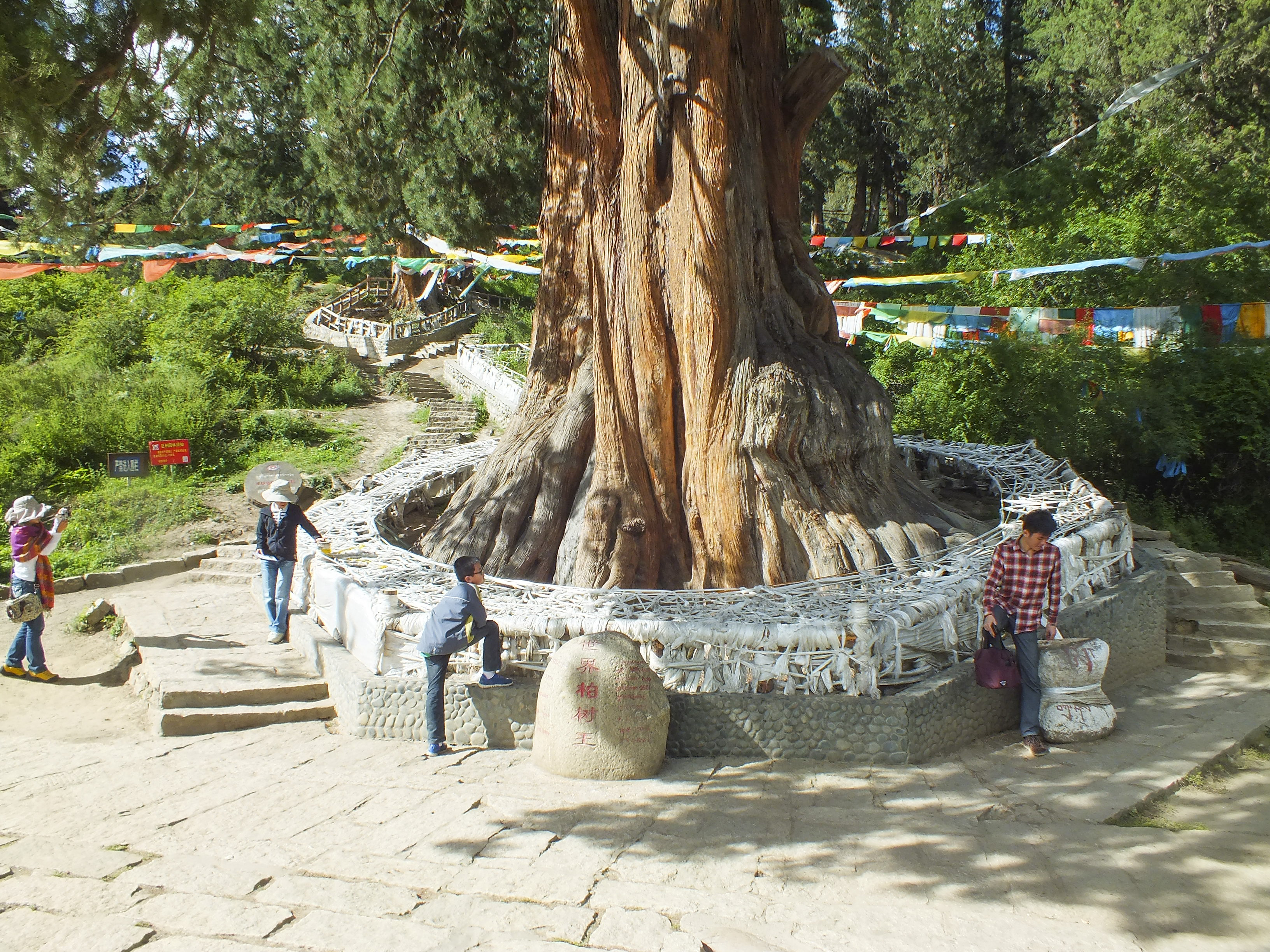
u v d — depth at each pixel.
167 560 12.33
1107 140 18.31
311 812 5.07
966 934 3.72
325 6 14.80
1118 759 5.59
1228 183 16.45
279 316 25.25
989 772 5.50
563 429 8.95
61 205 9.01
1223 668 7.36
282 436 19.42
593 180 8.78
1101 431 13.06
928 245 14.87
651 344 8.05
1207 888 4.05
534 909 3.96
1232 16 24.45
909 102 34.25
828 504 7.66
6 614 10.39
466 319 34.38
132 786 5.54
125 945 3.67
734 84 8.33
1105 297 14.35
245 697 7.02
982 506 10.55
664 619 6.22
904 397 15.13
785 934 3.73
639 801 5.14
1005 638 6.37
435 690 6.03
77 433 16.83
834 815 4.89
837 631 5.78
